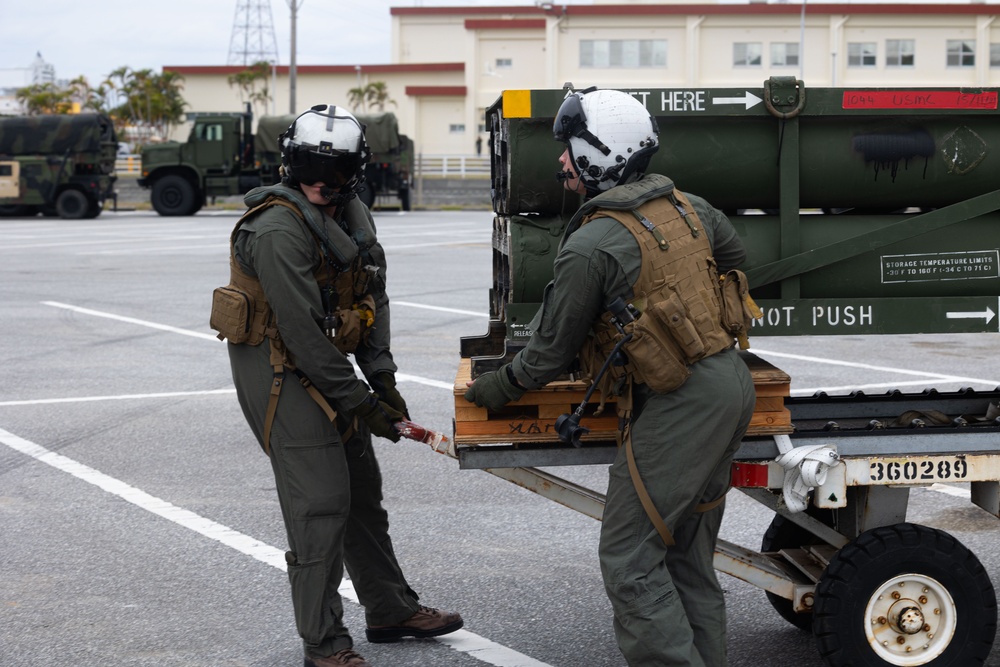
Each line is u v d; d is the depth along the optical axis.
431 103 59.66
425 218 33.56
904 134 3.60
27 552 5.11
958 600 3.46
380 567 4.02
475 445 3.49
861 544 3.43
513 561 4.98
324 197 3.44
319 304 3.42
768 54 49.72
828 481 3.44
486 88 58.66
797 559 3.82
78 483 6.18
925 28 49.12
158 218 33.00
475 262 18.44
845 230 3.68
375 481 3.95
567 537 5.30
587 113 3.18
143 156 34.06
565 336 3.14
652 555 3.16
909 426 3.62
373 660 3.97
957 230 3.68
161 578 4.79
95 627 4.29
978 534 5.30
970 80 49.41
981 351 10.07
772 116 3.58
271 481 6.22
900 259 3.69
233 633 4.23
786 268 3.63
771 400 3.45
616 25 49.84
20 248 21.34
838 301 3.69
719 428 3.12
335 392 3.45
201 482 6.20
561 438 3.24
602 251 3.07
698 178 3.62
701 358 3.12
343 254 3.46
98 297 14.00
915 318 3.70
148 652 4.07
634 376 3.13
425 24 68.88
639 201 3.12
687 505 3.14
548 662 3.95
